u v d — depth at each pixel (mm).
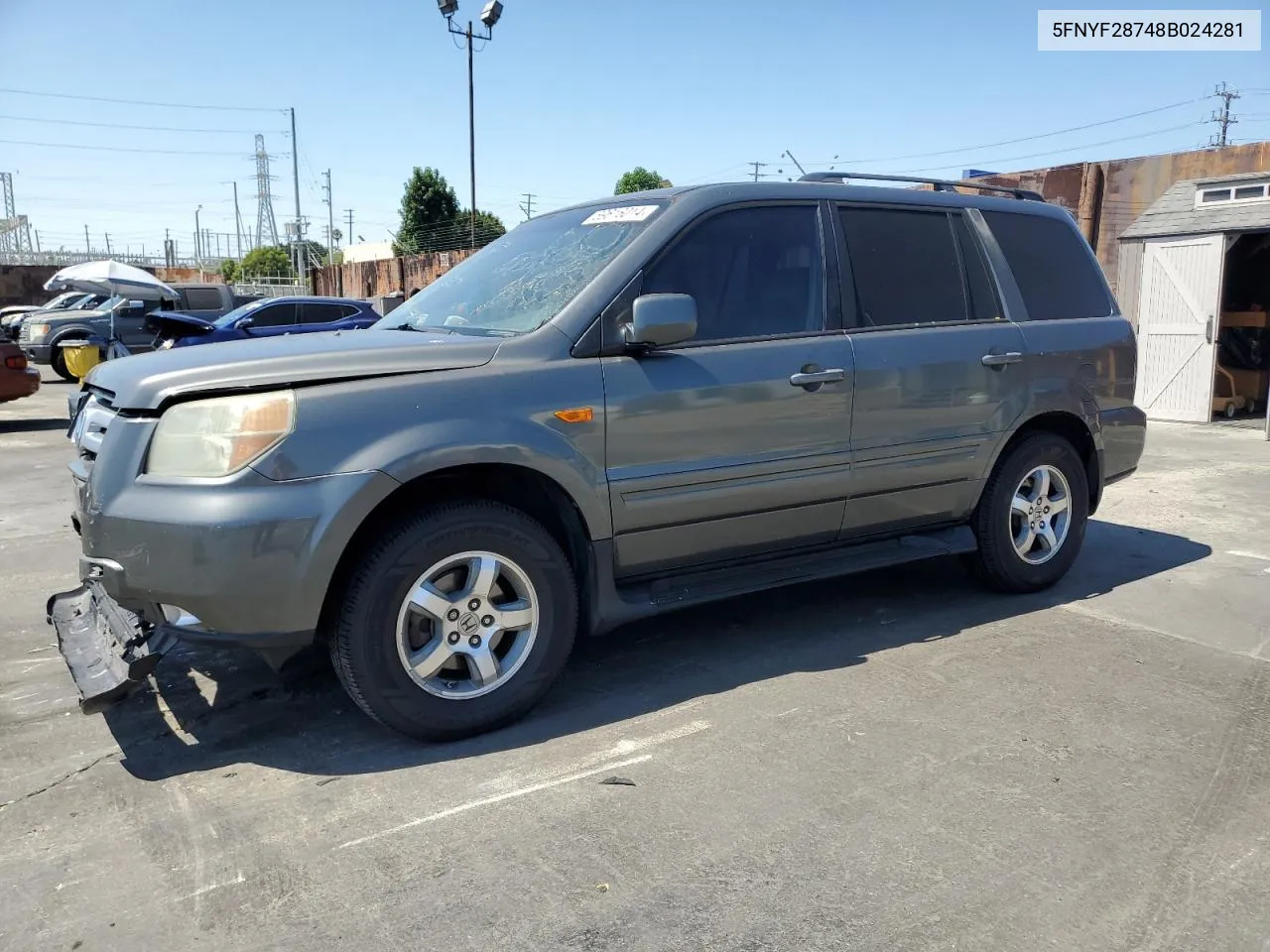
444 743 3439
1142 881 2617
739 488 3963
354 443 3162
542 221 4660
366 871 2658
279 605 3076
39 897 2551
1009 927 2424
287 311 16219
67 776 3213
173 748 3420
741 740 3441
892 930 2408
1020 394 4820
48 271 33594
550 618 3572
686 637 4535
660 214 3977
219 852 2758
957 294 4758
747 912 2473
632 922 2436
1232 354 12727
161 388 3166
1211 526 6738
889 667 4125
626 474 3676
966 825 2881
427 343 3512
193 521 3008
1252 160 13016
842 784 3119
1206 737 3475
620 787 3107
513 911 2479
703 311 3951
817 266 4289
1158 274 12266
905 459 4449
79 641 3570
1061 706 3729
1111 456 5352
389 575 3232
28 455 10336
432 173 45625
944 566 5742
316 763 3297
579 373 3584
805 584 5387
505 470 3539
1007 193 5625
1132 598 5109
